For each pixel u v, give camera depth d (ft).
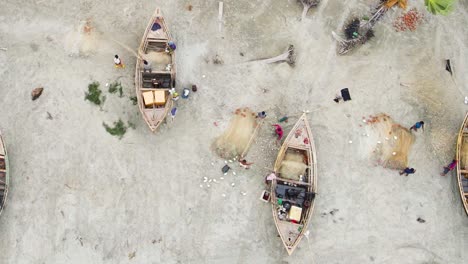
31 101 81.97
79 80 83.15
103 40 84.64
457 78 87.10
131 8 85.97
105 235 80.02
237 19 86.89
